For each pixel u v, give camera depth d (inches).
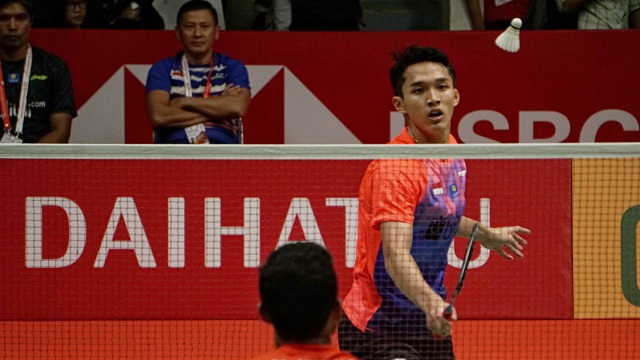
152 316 740.7
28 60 826.8
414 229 461.1
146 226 738.2
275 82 883.4
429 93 478.0
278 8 924.0
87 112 877.8
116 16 924.6
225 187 732.7
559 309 735.1
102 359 666.2
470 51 882.1
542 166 737.0
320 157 459.5
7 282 735.1
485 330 695.1
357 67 884.0
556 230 733.3
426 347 465.4
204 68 841.5
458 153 451.2
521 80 884.0
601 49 884.0
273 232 735.1
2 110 820.6
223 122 836.0
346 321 465.7
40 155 480.7
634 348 687.7
